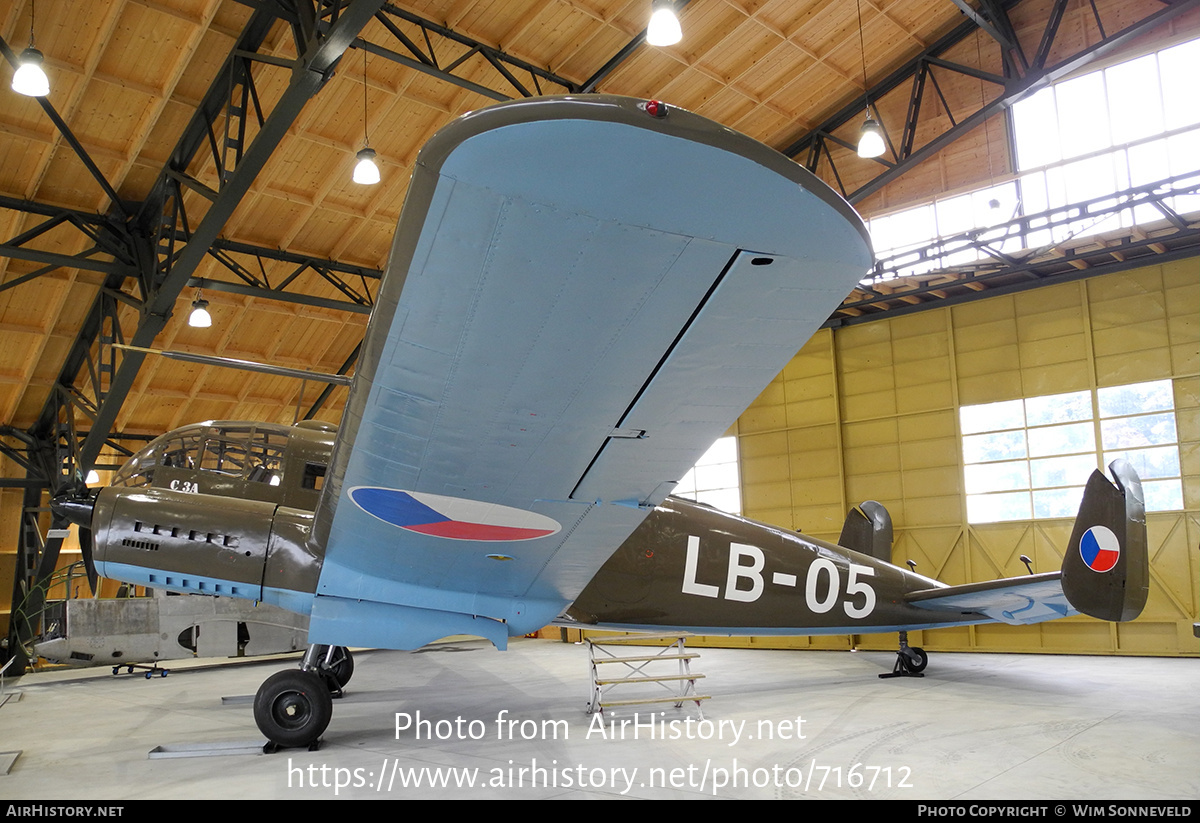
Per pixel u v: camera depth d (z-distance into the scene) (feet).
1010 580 25.53
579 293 8.18
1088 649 35.99
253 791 14.38
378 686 30.89
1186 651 33.50
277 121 25.61
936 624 28.66
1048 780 14.02
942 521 40.81
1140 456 35.68
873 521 34.94
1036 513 38.22
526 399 10.14
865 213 43.52
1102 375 36.96
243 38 29.04
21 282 34.12
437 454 11.69
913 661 29.48
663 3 21.63
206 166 34.68
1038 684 26.84
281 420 50.49
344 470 12.72
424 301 8.39
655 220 7.19
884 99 43.34
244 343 44.93
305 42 24.39
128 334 41.29
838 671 31.94
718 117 40.73
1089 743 17.02
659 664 36.52
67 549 50.19
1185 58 34.30
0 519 47.03
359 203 39.55
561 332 8.80
